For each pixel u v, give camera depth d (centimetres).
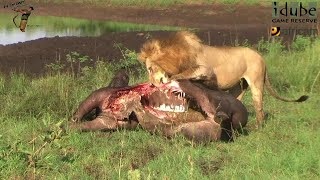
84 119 1227
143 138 1118
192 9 4116
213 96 1080
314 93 1577
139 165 977
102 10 4328
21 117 1255
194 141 1070
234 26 3603
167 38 1120
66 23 3884
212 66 1160
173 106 1150
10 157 949
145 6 4303
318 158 967
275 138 1126
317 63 1769
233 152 1038
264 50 2384
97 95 1176
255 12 3891
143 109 1143
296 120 1255
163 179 887
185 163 964
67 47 2533
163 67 1103
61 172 939
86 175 915
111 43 2666
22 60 2244
